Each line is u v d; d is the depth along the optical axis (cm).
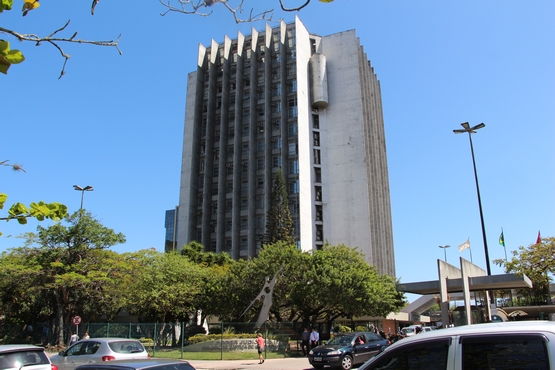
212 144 7406
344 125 7231
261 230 6656
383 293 3228
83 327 3500
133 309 4031
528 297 4797
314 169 7119
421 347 492
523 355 435
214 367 2152
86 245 3409
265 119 7094
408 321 7344
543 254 2141
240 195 6962
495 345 452
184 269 3784
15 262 3306
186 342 3331
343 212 6781
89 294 3484
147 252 3750
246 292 3419
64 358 1512
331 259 3378
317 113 7431
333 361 1902
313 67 7500
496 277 2831
